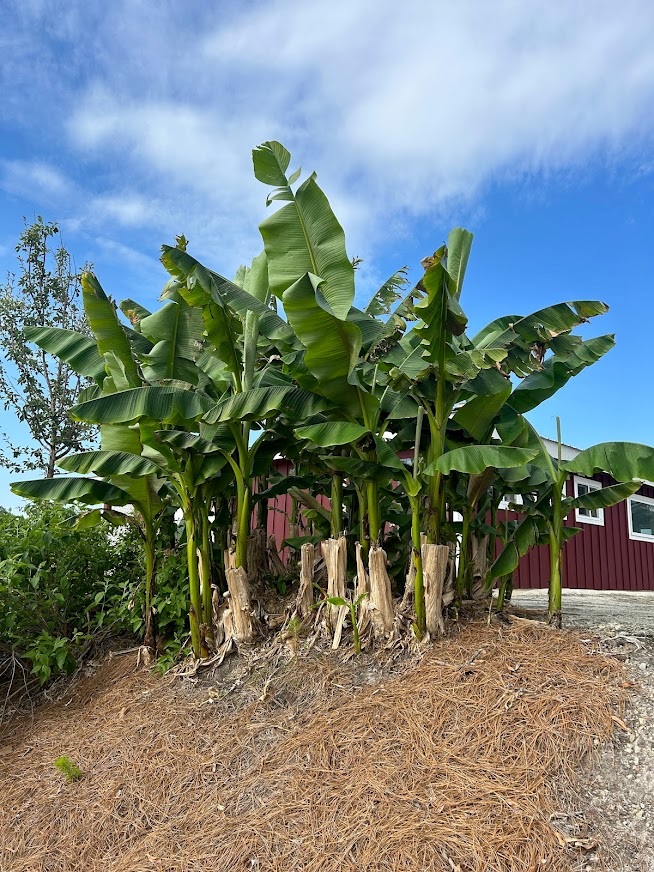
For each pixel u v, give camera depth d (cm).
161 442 527
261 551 664
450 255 582
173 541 709
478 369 471
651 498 1599
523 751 363
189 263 486
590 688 405
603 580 1373
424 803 341
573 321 518
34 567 618
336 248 494
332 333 451
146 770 441
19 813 432
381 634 498
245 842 346
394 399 541
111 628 664
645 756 350
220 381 595
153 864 351
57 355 607
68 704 581
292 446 587
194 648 557
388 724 407
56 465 548
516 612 554
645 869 291
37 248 1291
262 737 441
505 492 582
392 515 598
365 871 308
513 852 302
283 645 532
